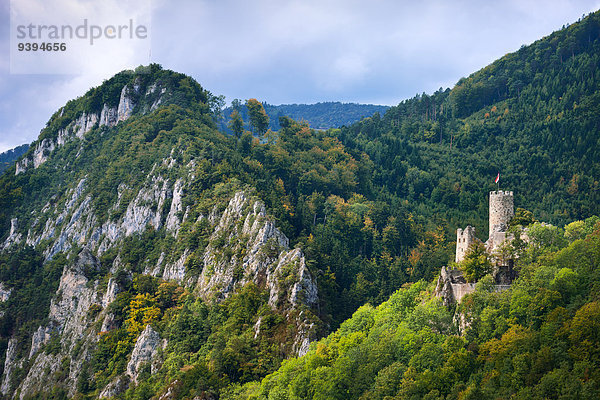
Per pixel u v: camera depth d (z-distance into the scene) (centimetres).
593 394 9600
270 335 16988
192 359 17662
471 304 12862
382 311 16025
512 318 12138
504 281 13825
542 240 14188
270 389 14675
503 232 14912
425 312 13588
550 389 10075
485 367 11450
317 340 16412
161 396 16375
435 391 11500
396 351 13425
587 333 10662
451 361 11881
